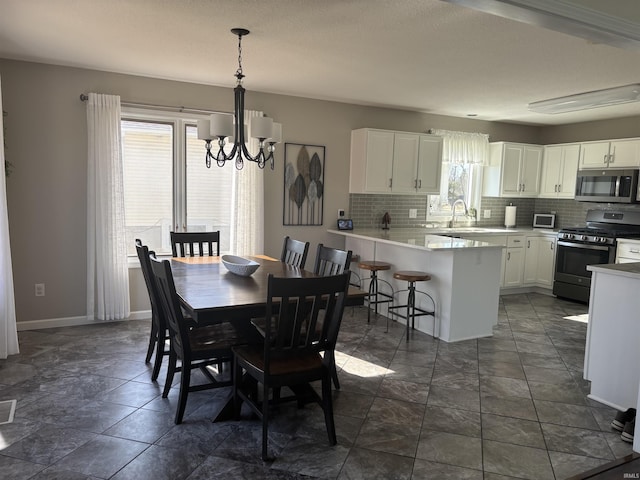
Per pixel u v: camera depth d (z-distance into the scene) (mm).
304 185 5398
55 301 4352
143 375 3291
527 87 4512
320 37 3225
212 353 2693
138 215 4676
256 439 2502
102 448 2373
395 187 5551
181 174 4773
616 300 2934
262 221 5074
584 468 2301
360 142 5426
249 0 2641
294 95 5203
